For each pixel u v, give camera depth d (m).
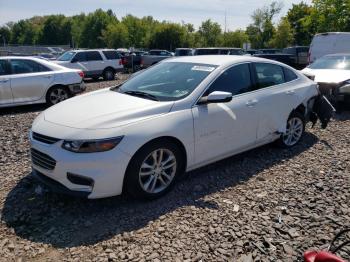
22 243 3.20
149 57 27.81
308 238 3.26
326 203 3.91
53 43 110.44
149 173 3.84
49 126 3.80
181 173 4.20
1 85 9.05
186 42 68.88
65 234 3.32
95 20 94.25
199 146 4.23
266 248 3.11
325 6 29.62
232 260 2.95
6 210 3.75
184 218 3.56
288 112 5.49
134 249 3.07
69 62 18.72
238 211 3.71
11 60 9.42
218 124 4.38
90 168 3.47
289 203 3.90
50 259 2.98
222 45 67.38
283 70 5.64
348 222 3.53
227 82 4.64
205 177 4.56
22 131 7.01
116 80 20.30
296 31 57.06
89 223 3.50
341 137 6.44
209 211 3.71
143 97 4.32
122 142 3.56
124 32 75.69
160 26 68.44
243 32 65.56
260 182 4.45
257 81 5.07
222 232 3.32
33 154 3.88
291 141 5.81
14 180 4.47
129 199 3.96
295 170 4.85
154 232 3.32
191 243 3.15
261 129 5.05
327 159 5.29
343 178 4.58
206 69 4.62
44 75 9.77
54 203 3.88
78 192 3.54
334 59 10.52
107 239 3.23
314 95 6.03
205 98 4.28
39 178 3.87
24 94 9.46
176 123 3.94
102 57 19.92
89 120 3.70
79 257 2.99
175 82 4.53
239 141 4.76
